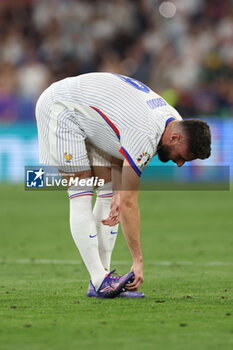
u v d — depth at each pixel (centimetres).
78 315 1525
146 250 2886
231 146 5966
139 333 1351
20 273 2297
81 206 1725
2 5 7825
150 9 7569
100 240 1816
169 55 7156
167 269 2394
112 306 1633
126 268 2419
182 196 5072
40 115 1750
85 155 1719
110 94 1691
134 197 1659
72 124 1711
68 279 2148
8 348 1241
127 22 7531
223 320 1469
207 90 6731
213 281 2102
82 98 1703
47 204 4684
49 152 1733
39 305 1652
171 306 1633
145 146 1627
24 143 6078
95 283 1741
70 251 2880
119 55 7406
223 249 2897
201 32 7319
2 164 6078
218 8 7481
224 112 6519
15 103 6200
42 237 3312
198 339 1302
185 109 6644
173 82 6900
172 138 1628
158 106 1689
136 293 1762
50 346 1254
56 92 1733
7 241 3189
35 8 7706
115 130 1672
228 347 1245
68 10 7569
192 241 3134
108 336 1327
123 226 1683
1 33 7569
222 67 6950
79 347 1246
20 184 5903
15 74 7212
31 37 7562
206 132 1614
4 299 1744
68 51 7338
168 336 1327
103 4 7612
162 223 3775
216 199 4875
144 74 7075
